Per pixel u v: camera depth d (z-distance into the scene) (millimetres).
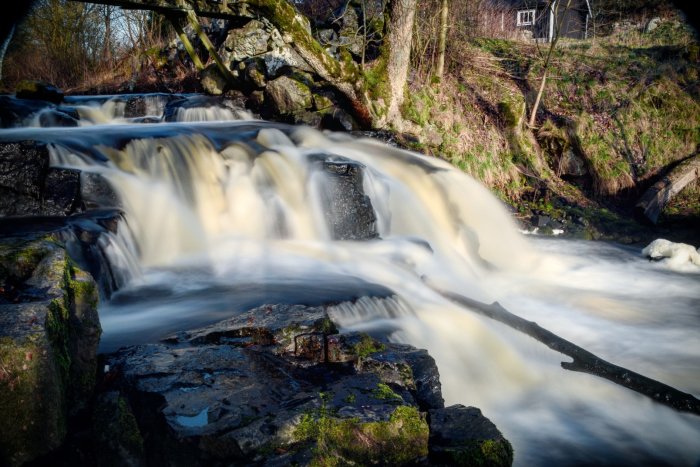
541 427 5195
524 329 6406
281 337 4766
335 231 8812
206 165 8750
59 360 3695
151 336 5020
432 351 5785
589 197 13938
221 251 7867
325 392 4160
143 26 20359
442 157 12719
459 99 14141
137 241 7453
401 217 9750
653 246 11062
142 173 8219
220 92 13219
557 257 10984
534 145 14281
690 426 5270
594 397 5672
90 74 20625
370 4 15094
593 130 14422
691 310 8383
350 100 11930
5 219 6773
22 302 3840
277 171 9133
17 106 10852
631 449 4926
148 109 12633
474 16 17062
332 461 3557
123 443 3883
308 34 11023
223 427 3621
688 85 15195
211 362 4359
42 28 20750
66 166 7543
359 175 9023
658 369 6441
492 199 11750
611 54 16766
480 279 9234
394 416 3865
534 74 15570
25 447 3363
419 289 7191
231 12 13281
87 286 4402
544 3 22781
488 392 5652
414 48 14297
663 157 14336
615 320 7918
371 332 5664
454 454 3863
